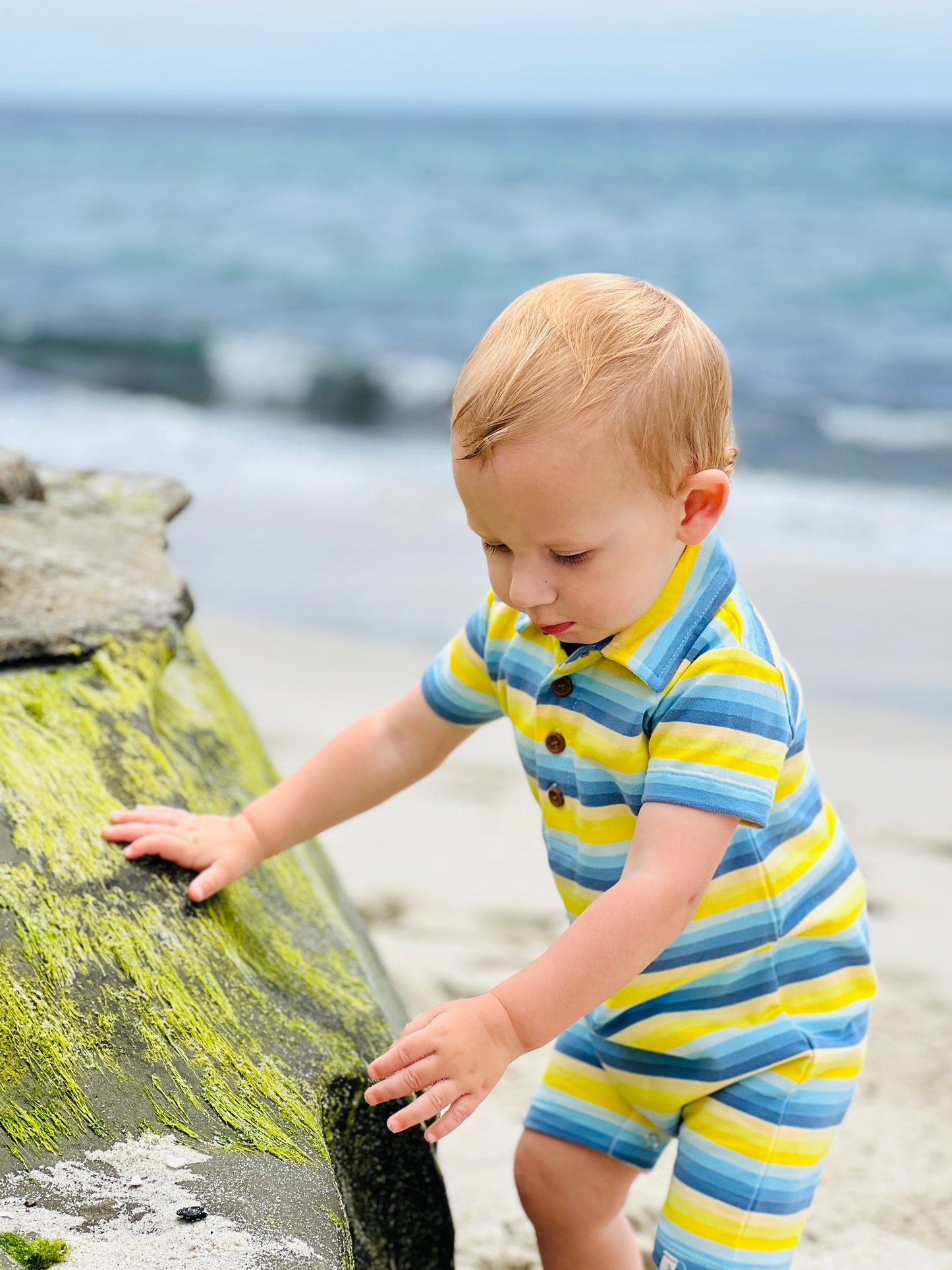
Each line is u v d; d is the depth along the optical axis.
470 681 1.91
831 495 9.34
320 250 21.95
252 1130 1.53
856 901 1.84
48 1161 1.39
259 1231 1.34
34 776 1.86
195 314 16.67
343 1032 1.81
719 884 1.70
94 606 2.25
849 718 5.65
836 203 26.70
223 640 6.56
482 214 26.39
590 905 1.67
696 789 1.58
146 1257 1.26
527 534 1.54
